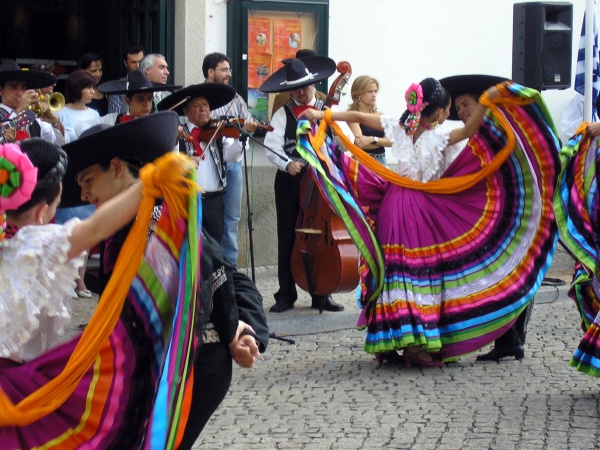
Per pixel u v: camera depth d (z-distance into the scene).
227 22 9.33
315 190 7.43
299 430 5.23
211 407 3.43
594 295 6.16
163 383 2.96
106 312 2.91
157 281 3.02
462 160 6.46
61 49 11.16
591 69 8.84
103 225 2.89
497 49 10.49
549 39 9.27
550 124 6.34
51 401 2.89
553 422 5.37
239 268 9.62
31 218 2.98
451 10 10.25
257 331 3.59
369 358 6.79
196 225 2.94
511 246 6.49
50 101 7.34
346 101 9.88
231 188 8.47
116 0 10.13
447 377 6.29
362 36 9.90
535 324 7.80
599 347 5.81
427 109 6.41
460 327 6.46
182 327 2.98
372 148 8.09
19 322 2.84
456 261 6.49
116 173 3.36
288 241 7.88
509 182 6.47
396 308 6.38
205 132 7.39
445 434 5.17
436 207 6.49
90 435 2.96
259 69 9.48
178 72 9.27
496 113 6.32
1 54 11.11
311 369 6.48
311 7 9.59
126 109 8.56
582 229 6.09
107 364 2.98
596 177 6.04
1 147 2.77
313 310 7.97
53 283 2.87
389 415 5.49
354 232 6.50
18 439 2.89
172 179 2.87
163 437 2.93
